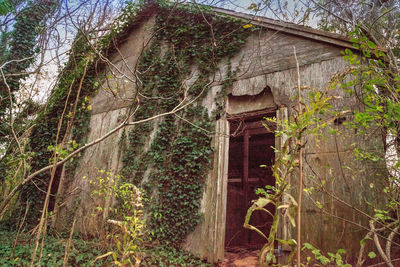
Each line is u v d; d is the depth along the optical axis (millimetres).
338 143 4258
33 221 7523
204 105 5992
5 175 4469
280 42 5496
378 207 3705
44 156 8195
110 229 5348
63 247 5059
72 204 7090
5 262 4023
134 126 6914
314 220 4141
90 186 7055
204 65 6285
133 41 8016
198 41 6637
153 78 7078
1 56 6207
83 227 6539
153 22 7848
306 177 4301
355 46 2512
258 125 7320
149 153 6305
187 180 5617
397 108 2047
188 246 5176
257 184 7996
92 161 7367
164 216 5586
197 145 5746
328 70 4758
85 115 8109
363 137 4043
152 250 5129
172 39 7148
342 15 4906
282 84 5188
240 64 5848
